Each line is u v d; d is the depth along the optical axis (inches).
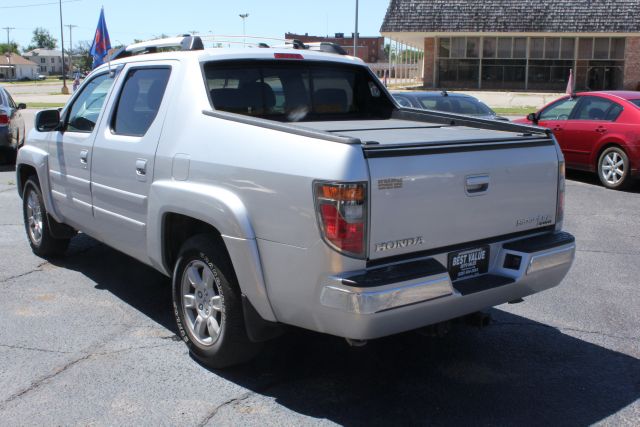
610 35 1422.2
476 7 1465.3
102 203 202.1
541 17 1438.2
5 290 225.3
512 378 164.4
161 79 184.4
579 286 236.7
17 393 153.2
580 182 464.4
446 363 172.6
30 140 255.6
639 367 171.3
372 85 223.3
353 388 157.9
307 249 133.3
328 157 129.9
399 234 135.0
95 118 210.5
